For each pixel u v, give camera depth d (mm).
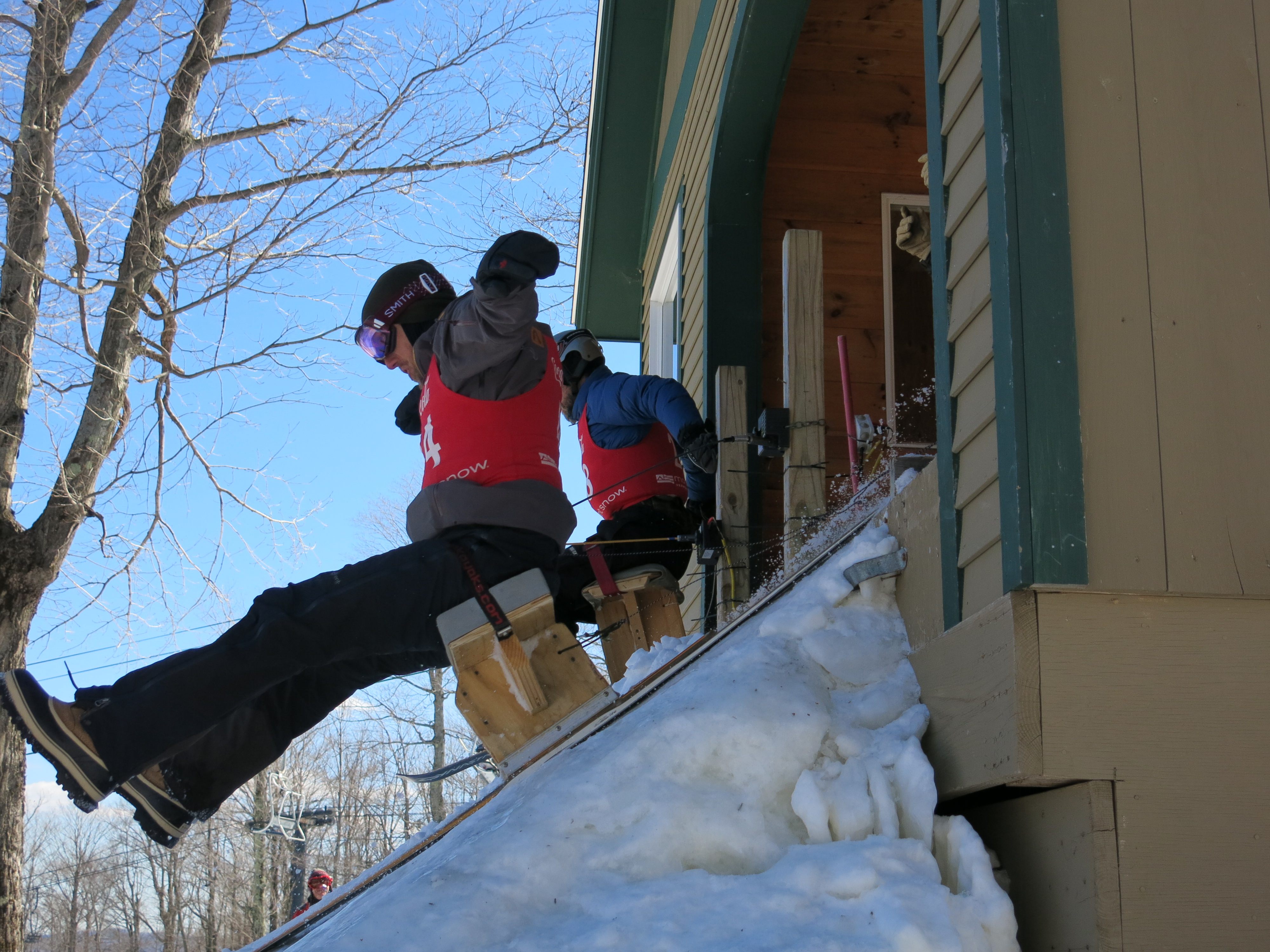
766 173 5453
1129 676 1767
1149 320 1893
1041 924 1825
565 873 1827
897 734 2004
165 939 21953
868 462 3734
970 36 2123
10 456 7996
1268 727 1770
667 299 8297
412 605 2277
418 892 1804
